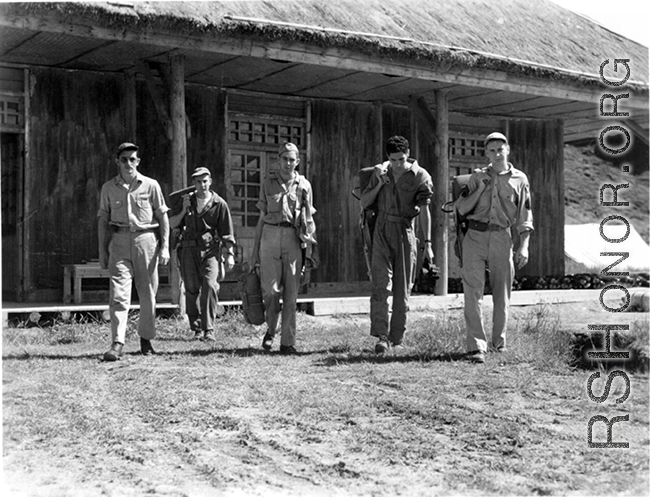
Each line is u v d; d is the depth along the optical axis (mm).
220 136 13203
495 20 13555
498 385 6426
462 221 7832
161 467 4566
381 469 4531
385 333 8070
